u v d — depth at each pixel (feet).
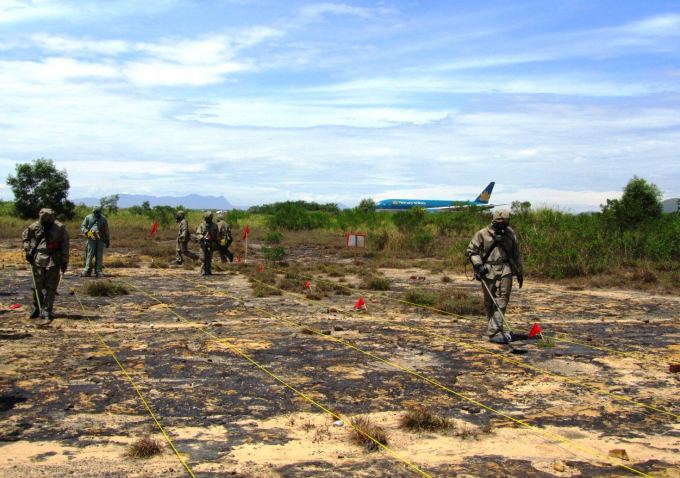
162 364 26.02
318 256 86.38
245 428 18.95
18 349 27.84
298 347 29.86
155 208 154.40
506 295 31.96
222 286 52.75
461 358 28.25
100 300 43.14
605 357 28.71
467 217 135.13
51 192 138.10
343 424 19.38
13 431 18.07
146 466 15.80
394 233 101.30
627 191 107.65
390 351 29.37
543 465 16.44
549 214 93.86
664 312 42.55
